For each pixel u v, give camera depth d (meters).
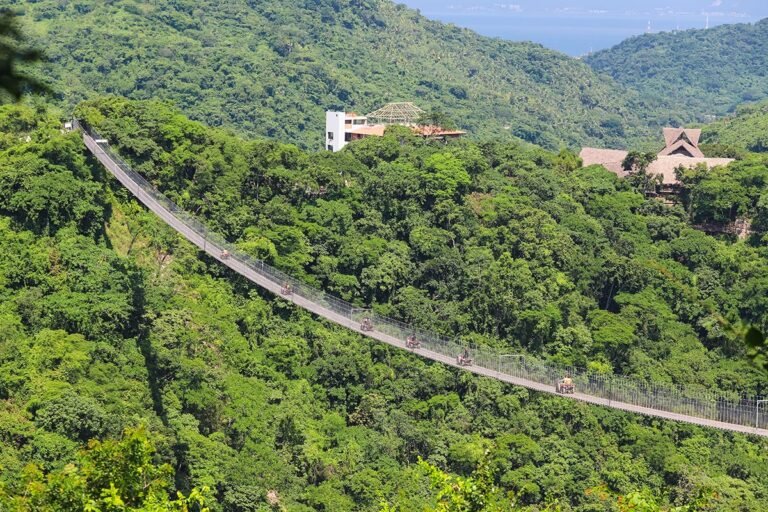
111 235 113.69
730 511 96.88
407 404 109.25
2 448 78.81
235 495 87.44
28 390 85.38
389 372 112.81
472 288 123.75
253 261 115.31
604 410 110.31
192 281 114.69
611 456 105.31
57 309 95.62
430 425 107.19
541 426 108.31
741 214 148.25
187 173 129.25
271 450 95.12
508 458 102.12
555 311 119.44
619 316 122.19
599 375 108.88
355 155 147.62
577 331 118.69
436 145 158.62
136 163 126.25
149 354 97.50
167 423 89.94
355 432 103.81
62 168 111.00
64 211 107.62
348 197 134.12
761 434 95.94
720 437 109.56
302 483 93.62
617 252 137.00
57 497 47.66
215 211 125.50
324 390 109.31
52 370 89.00
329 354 113.06
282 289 110.81
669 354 120.25
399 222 133.75
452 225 133.62
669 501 101.50
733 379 116.00
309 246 124.56
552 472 101.12
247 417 97.50
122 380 91.25
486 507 52.44
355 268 124.19
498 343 117.81
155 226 118.62
